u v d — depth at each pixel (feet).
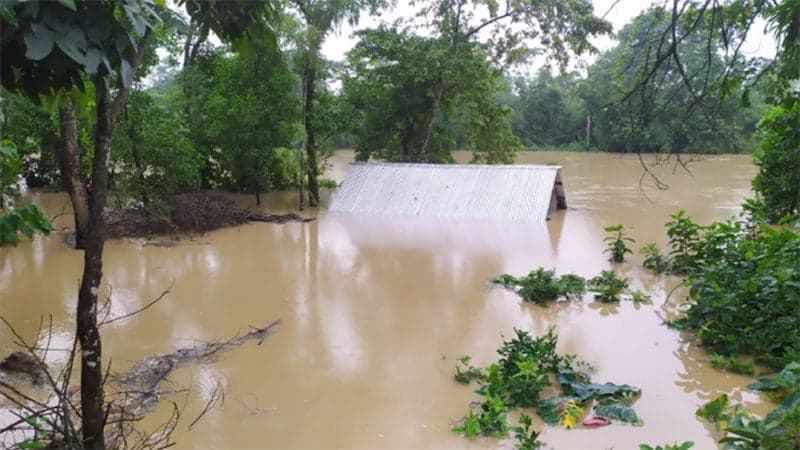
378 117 54.54
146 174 41.42
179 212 38.14
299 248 34.04
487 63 54.90
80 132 36.86
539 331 20.76
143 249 33.63
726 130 68.13
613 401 15.39
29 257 31.22
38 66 7.32
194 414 15.08
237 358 18.57
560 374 16.63
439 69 51.70
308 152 48.08
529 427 14.26
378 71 53.62
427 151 57.62
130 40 7.37
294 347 19.44
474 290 25.62
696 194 52.54
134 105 38.45
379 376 17.28
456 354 18.81
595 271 28.35
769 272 18.58
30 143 36.09
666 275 27.58
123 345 19.56
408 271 28.81
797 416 11.18
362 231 38.47
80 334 8.70
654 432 14.10
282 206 48.21
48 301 24.39
